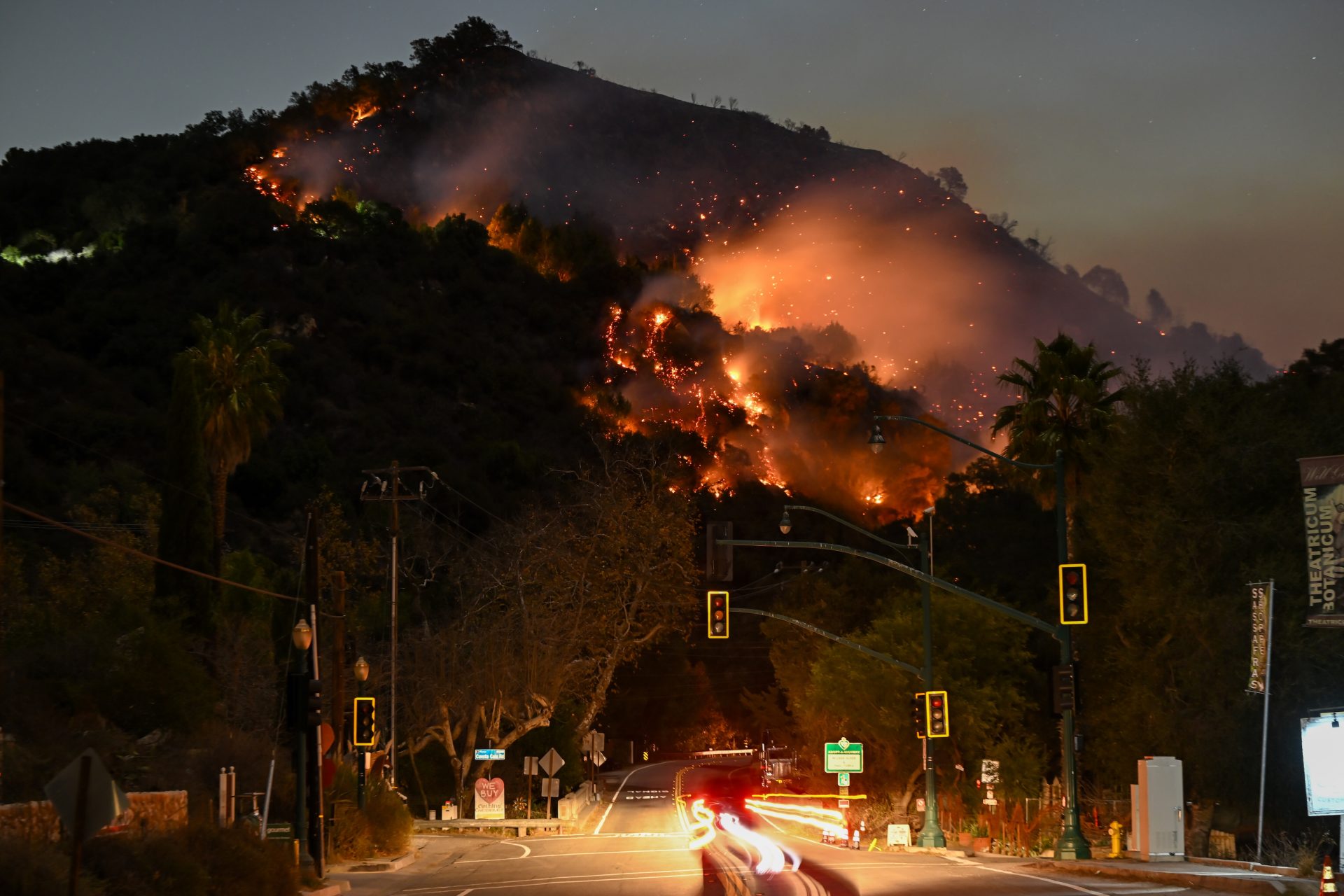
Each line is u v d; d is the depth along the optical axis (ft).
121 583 180.55
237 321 185.57
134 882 60.29
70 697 123.03
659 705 406.82
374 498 157.58
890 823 153.58
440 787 186.80
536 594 180.24
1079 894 72.23
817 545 109.19
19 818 58.75
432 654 174.40
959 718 174.50
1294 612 117.91
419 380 545.44
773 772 284.41
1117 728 142.10
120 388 413.59
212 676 159.12
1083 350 152.46
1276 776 118.93
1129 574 138.72
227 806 93.30
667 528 193.26
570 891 80.48
